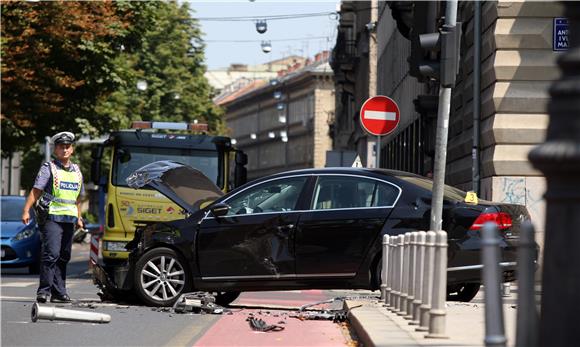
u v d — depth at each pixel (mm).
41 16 48094
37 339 14953
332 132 147375
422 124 58469
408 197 20016
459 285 21734
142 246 20969
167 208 33156
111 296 22094
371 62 93875
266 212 20500
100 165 34188
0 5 47281
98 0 51031
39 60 48906
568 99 7020
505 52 32250
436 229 18625
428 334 12859
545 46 32125
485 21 33750
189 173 24922
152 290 20812
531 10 32094
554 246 6992
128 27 53281
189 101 115938
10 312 19141
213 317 18750
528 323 6988
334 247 20078
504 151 32188
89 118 53969
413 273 15133
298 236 20219
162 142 34250
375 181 20250
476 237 19562
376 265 19969
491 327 7590
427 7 17984
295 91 188500
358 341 14922
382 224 19906
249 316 18250
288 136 192625
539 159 7023
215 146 34438
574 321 6910
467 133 36281
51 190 21141
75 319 17047
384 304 18688
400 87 72438
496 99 32188
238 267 20469
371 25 91875
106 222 33562
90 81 52281
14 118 49250
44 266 21016
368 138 88438
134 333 15938
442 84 17953
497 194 32125
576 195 6938
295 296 26281
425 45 17906
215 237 20562
